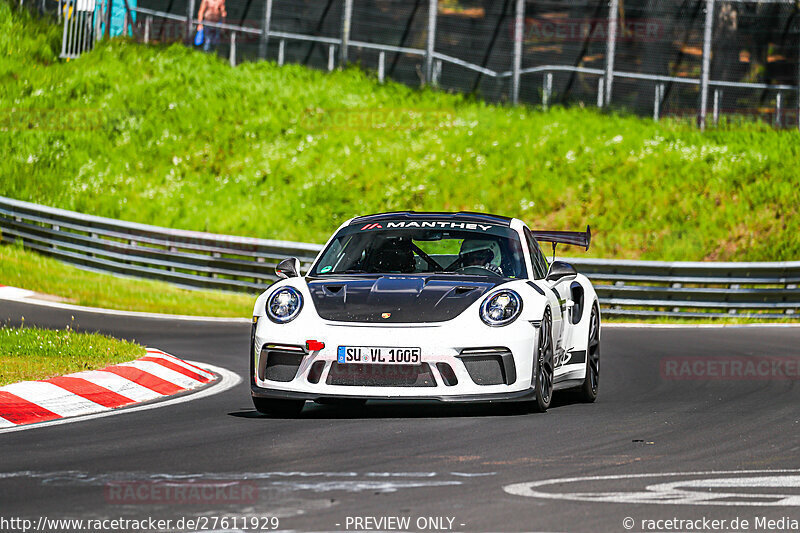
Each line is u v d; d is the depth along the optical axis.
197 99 99.19
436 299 27.55
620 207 88.62
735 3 98.69
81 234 77.75
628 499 17.88
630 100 99.25
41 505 17.48
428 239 31.33
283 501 17.69
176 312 64.12
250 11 104.50
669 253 84.19
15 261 73.19
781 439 24.44
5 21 106.88
